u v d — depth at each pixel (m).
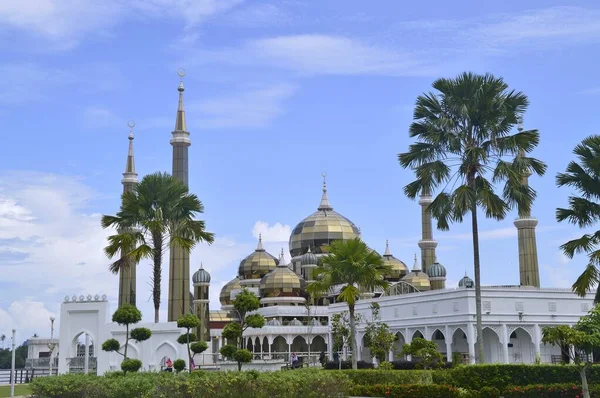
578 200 52.78
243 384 40.38
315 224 140.00
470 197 54.84
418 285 125.38
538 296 86.38
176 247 97.69
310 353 119.88
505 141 56.34
